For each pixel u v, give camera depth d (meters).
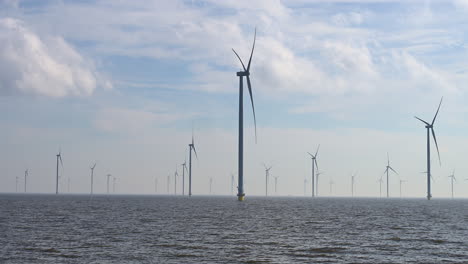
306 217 113.75
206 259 49.12
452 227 88.62
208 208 160.38
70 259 48.56
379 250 56.59
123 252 53.00
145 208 156.50
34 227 80.00
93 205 180.25
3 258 48.91
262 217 111.31
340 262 48.53
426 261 49.69
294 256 51.56
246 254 52.41
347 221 101.12
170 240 63.31
